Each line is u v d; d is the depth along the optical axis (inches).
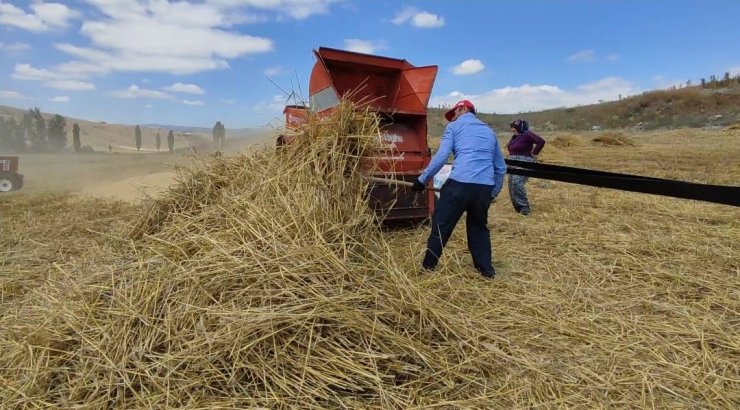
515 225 228.4
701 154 595.2
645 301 141.1
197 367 96.0
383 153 188.9
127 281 122.1
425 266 160.9
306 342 101.3
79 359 101.0
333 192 149.9
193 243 134.6
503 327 126.2
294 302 108.6
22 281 157.6
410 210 208.8
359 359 100.1
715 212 246.4
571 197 308.5
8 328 114.0
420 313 114.9
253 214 138.6
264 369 95.4
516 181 256.1
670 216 241.6
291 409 89.3
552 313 134.3
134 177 466.0
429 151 213.6
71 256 182.5
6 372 100.7
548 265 171.9
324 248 126.9
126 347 101.7
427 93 215.2
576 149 753.6
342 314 106.3
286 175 151.9
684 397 98.2
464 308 135.2
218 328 102.8
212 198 175.8
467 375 103.3
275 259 119.7
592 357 112.6
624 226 221.6
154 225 177.3
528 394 98.4
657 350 115.2
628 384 102.2
